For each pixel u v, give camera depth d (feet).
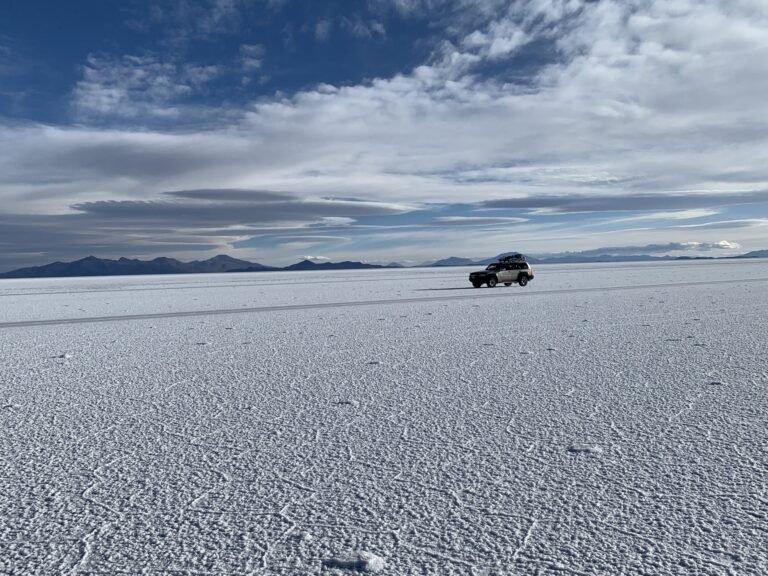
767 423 18.19
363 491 13.25
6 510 12.45
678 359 30.19
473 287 115.24
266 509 12.35
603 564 9.86
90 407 21.50
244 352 34.99
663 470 14.24
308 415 20.02
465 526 11.40
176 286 157.58
